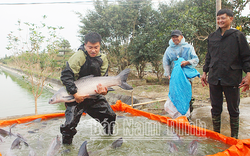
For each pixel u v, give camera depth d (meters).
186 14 9.34
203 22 9.15
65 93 2.53
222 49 2.68
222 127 3.38
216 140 2.60
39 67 6.05
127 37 13.08
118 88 10.48
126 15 12.83
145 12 12.92
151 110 5.20
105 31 12.93
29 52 5.93
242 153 2.01
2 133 3.00
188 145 2.48
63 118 4.07
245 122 3.59
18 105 7.99
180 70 3.57
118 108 4.68
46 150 2.48
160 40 10.34
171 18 11.48
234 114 2.73
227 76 2.65
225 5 9.49
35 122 3.76
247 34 9.32
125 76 2.68
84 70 2.61
